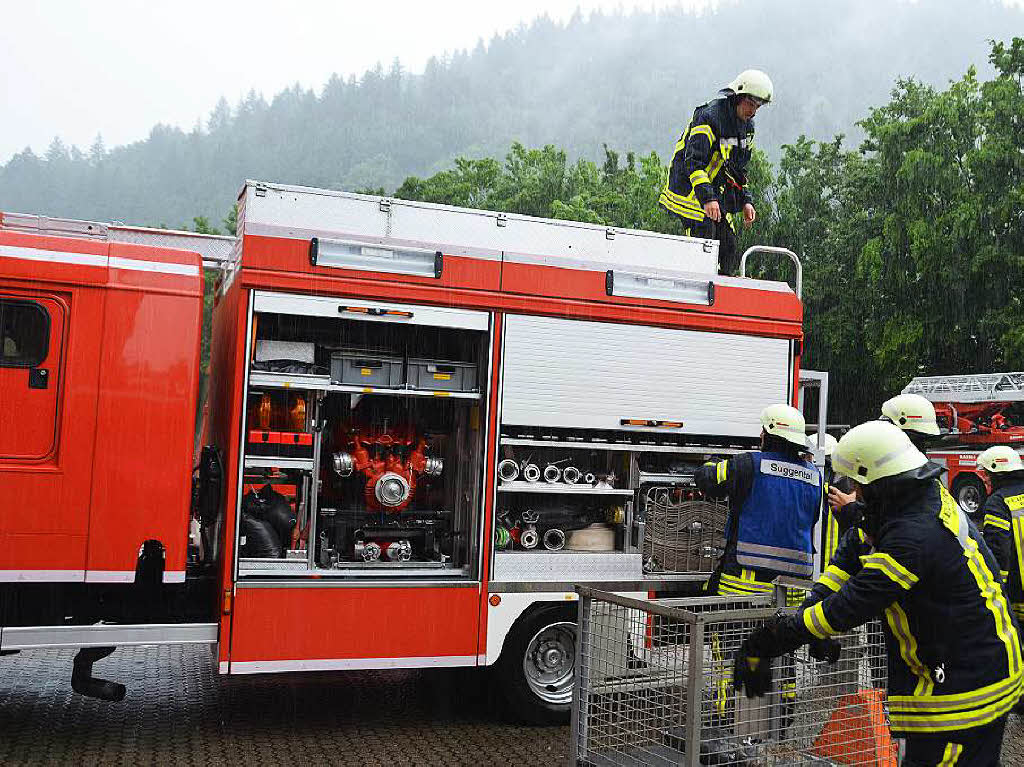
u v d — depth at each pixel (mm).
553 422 5832
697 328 6270
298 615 5227
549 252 6266
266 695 6180
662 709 3996
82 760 4758
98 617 5043
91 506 4875
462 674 6574
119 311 4973
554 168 42094
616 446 6059
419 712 5965
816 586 3691
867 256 22484
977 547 3219
